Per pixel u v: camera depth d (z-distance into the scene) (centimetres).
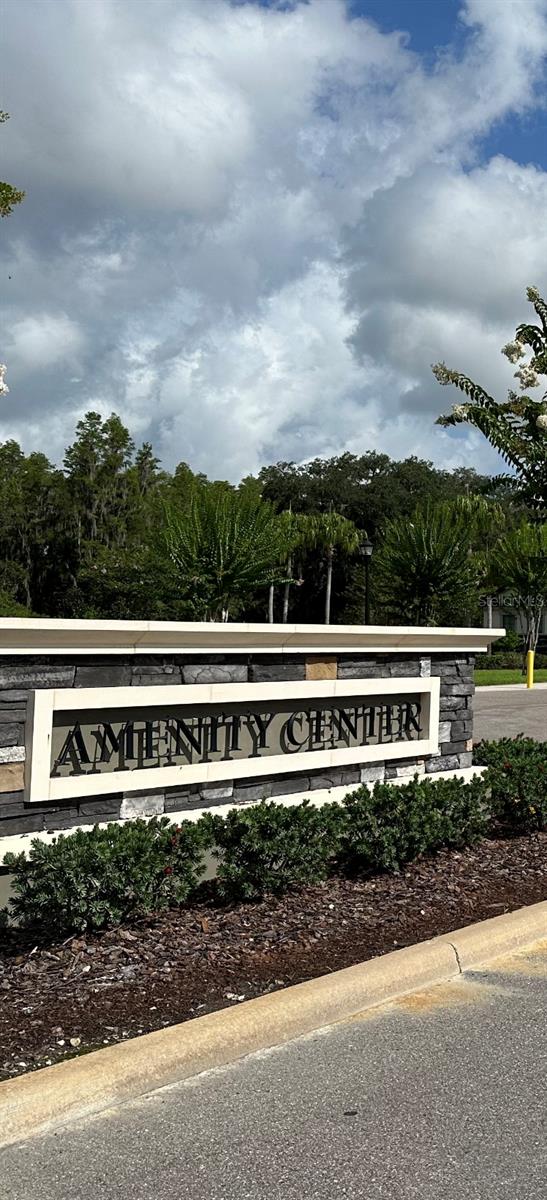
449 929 510
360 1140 312
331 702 667
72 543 6881
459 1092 345
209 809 596
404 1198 280
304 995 407
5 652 495
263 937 487
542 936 516
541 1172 295
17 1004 404
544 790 724
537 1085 351
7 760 503
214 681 593
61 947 466
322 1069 364
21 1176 291
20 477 7131
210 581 3272
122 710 550
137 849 476
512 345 775
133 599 4378
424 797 629
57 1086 329
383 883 584
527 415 783
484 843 686
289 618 7294
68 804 530
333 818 573
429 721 727
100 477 6894
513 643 4088
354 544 5838
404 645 705
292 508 7675
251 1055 378
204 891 556
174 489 6738
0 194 927
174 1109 333
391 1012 421
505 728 1630
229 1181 288
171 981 431
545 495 791
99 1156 302
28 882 471
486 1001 434
